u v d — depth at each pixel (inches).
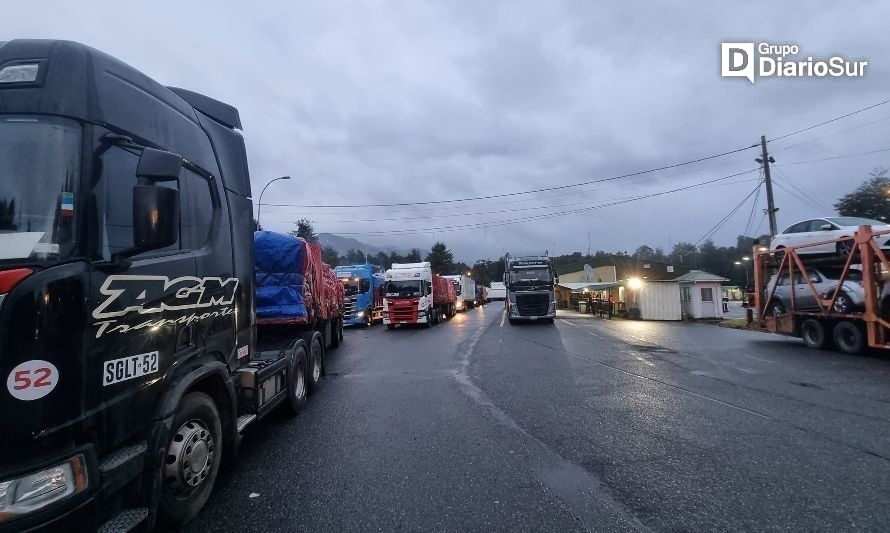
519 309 961.5
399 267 977.5
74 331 101.7
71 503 97.6
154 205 113.4
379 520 143.0
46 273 98.2
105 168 115.1
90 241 108.0
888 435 215.5
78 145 109.2
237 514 148.6
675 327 884.0
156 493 124.5
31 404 93.7
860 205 1116.5
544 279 962.7
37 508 92.7
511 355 496.7
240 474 181.9
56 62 111.9
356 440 221.6
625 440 211.8
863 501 148.9
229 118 203.8
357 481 173.2
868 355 474.6
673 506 147.3
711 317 1189.7
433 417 257.0
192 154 160.4
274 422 255.8
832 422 236.8
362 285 1028.5
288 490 166.4
